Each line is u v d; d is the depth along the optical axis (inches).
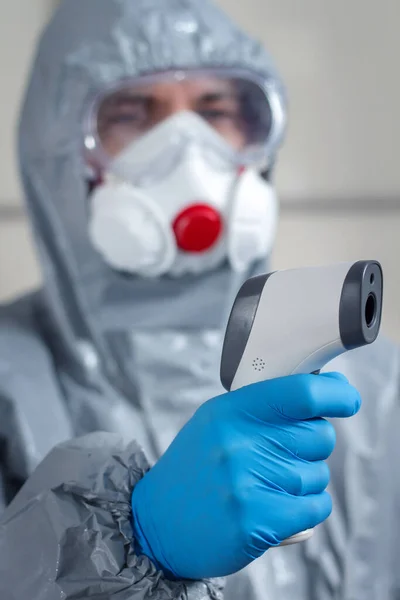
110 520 22.0
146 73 36.3
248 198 36.6
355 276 18.8
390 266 59.7
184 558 21.1
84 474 22.5
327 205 58.9
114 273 37.8
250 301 20.4
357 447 37.6
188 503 20.9
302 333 19.5
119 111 36.6
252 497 20.1
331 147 58.7
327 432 20.9
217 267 38.4
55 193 37.9
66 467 22.9
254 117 38.3
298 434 20.5
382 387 39.9
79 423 36.0
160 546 21.7
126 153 36.0
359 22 58.3
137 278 38.0
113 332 37.8
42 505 22.0
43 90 38.0
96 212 36.2
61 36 37.9
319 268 19.7
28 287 54.8
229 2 56.9
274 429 20.5
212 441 20.8
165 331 38.2
